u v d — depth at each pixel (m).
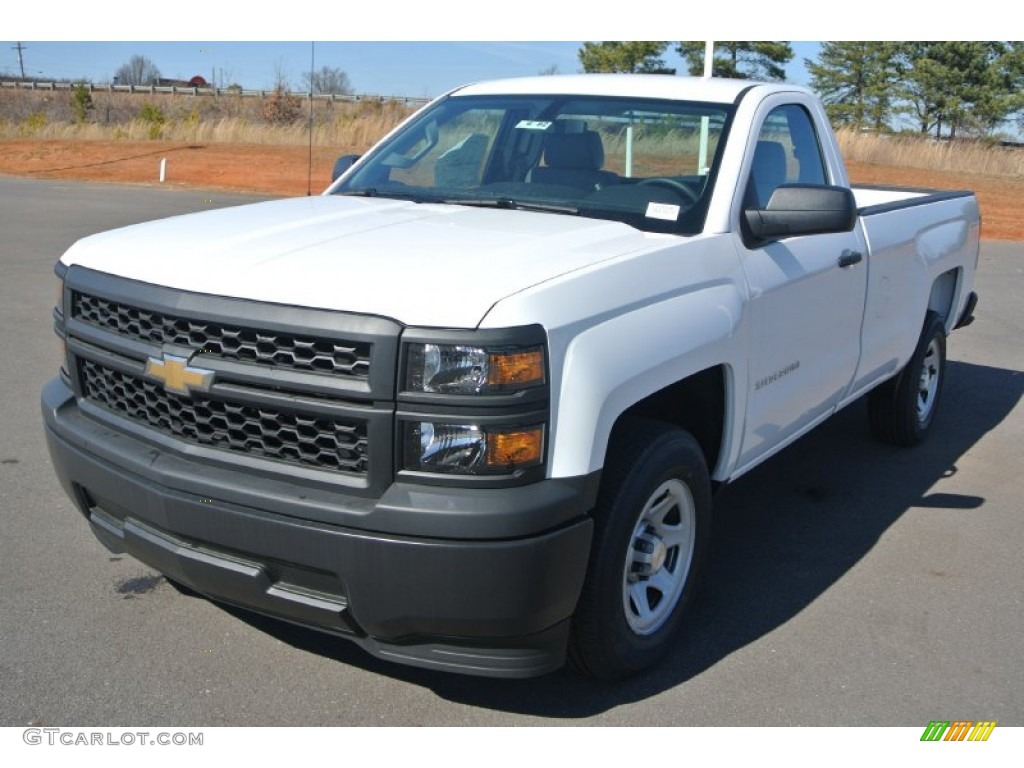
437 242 3.39
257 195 22.77
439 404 2.87
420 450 2.90
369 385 2.89
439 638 3.05
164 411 3.32
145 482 3.25
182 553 3.21
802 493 5.60
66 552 4.46
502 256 3.25
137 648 3.71
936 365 6.56
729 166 4.08
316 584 3.06
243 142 37.59
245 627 3.89
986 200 24.77
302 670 3.62
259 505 3.03
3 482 5.25
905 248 5.55
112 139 39.06
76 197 21.16
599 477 3.09
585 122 4.47
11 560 4.36
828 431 6.76
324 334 2.93
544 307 2.98
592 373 3.05
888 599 4.34
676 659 3.80
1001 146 39.75
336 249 3.31
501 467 2.90
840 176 5.12
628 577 3.50
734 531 5.05
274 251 3.31
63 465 3.60
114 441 3.41
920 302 5.86
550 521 2.94
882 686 3.65
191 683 3.51
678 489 3.67
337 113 40.53
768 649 3.89
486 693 3.53
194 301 3.13
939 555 4.81
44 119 42.75
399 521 2.88
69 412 3.69
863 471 5.98
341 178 4.84
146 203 20.12
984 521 5.24
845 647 3.92
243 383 3.08
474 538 2.87
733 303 3.79
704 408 3.96
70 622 3.88
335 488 2.99
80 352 3.58
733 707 3.49
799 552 4.81
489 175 4.48
